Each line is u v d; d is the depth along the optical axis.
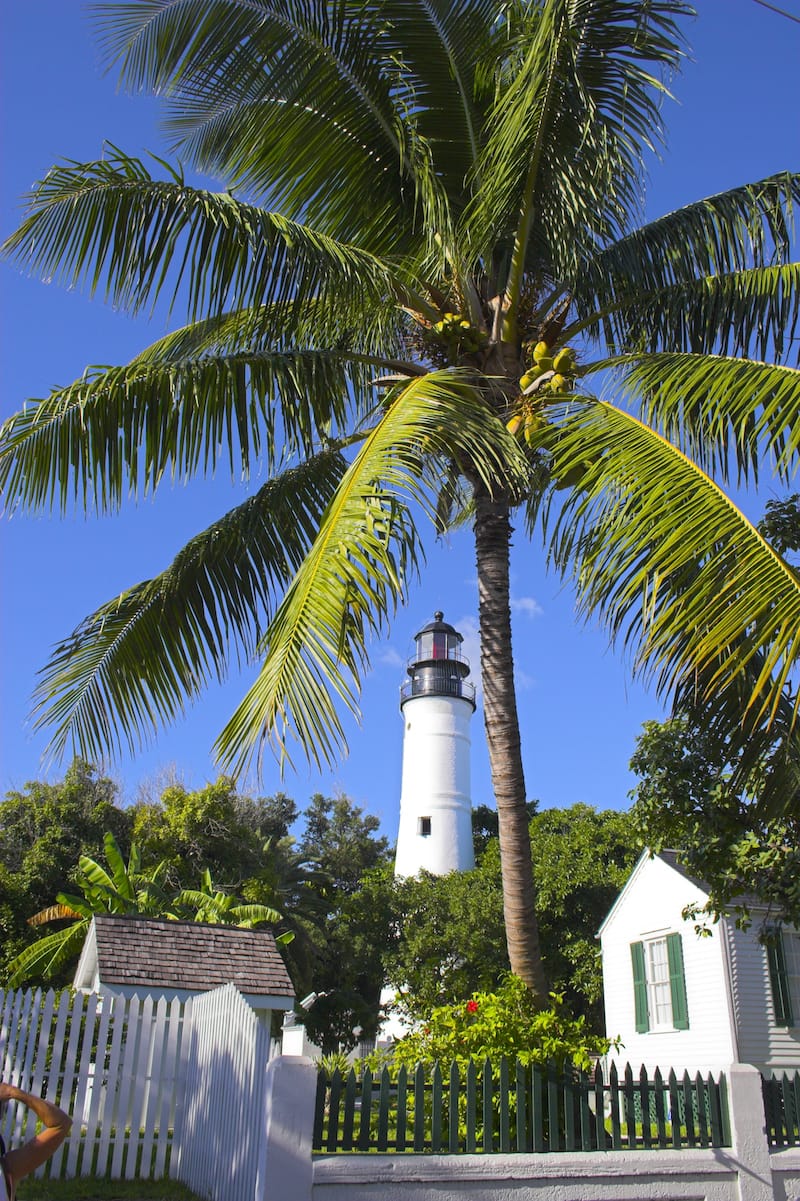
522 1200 5.94
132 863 23.66
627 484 5.94
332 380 8.61
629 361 7.68
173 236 7.77
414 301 8.66
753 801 8.63
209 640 8.98
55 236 7.60
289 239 7.55
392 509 5.64
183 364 7.71
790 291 8.00
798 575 5.30
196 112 8.85
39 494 7.71
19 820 30.25
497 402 8.15
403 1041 7.13
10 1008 9.57
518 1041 6.65
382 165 9.19
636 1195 6.23
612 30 7.79
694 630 5.64
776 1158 6.73
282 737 4.81
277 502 9.27
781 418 6.28
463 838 32.78
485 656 7.87
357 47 8.61
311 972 32.00
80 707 8.92
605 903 27.47
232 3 8.25
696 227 8.65
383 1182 5.70
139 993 13.13
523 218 8.23
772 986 15.56
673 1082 6.75
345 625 5.12
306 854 40.91
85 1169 8.53
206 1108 7.84
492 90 8.77
